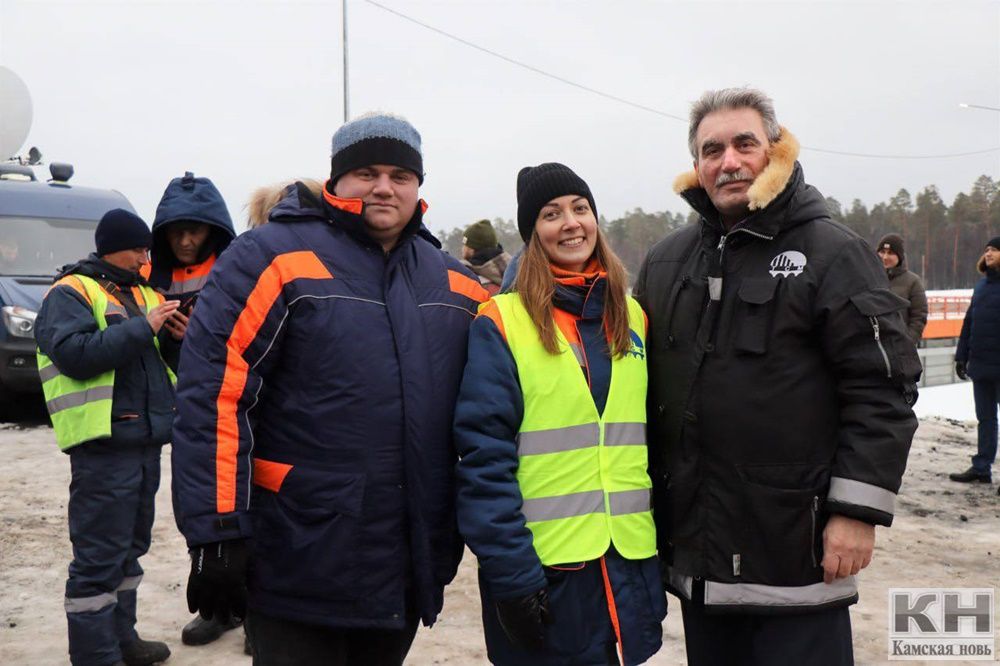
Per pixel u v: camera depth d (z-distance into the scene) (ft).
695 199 7.23
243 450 6.28
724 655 7.35
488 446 6.54
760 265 6.74
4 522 17.06
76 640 9.77
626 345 7.06
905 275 22.35
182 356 6.42
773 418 6.55
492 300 7.13
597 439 6.84
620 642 6.63
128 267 10.73
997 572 14.21
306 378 6.45
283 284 6.45
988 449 21.13
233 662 10.94
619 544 6.72
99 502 9.82
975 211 227.20
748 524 6.61
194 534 6.02
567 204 7.04
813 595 6.53
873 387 6.34
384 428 6.50
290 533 6.40
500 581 6.37
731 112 6.93
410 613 6.97
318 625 6.45
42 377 10.05
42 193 30.14
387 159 6.74
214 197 10.66
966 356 21.68
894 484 6.23
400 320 6.70
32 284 27.37
